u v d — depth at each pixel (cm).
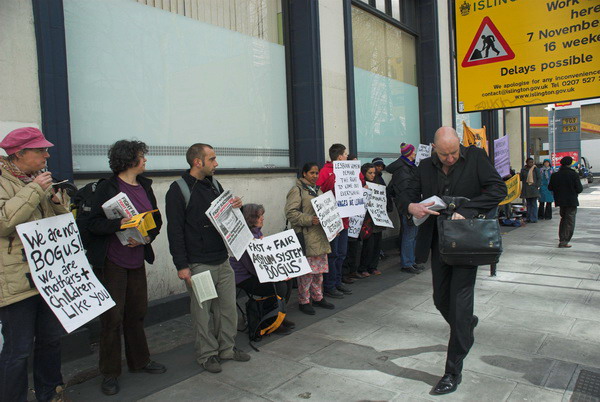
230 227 355
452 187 319
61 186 293
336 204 517
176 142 505
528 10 645
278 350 390
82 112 420
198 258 347
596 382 319
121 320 320
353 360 366
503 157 1074
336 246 541
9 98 342
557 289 559
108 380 317
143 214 296
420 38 1016
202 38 536
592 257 744
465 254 288
